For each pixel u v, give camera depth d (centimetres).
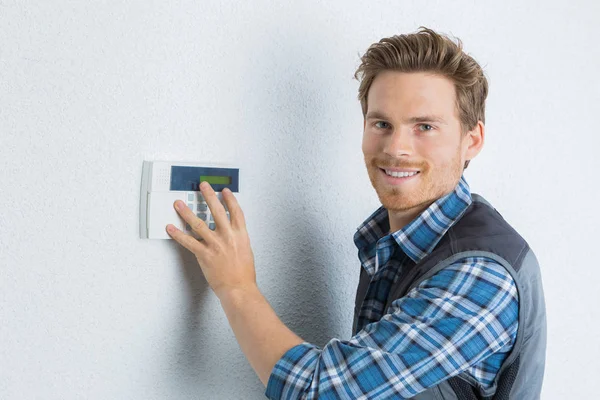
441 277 81
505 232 87
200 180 100
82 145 93
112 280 97
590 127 140
